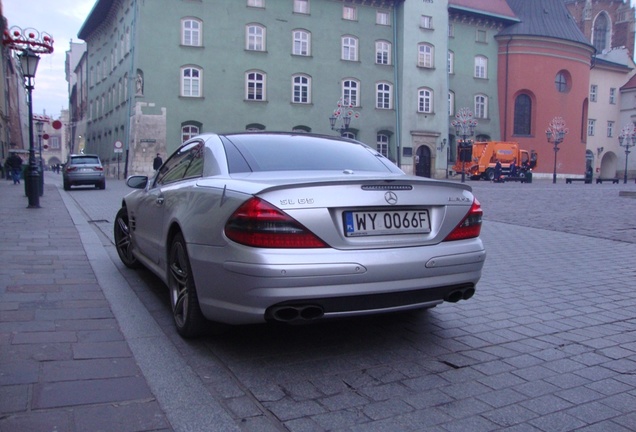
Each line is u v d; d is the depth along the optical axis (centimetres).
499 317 499
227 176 417
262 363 381
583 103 5491
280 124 4172
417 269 373
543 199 2014
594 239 997
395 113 4609
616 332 458
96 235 956
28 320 462
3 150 4375
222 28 3969
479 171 4528
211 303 380
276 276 339
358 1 4425
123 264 709
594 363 388
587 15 7231
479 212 422
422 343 427
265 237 345
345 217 363
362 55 4466
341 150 501
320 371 369
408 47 4588
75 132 7525
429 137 4716
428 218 394
